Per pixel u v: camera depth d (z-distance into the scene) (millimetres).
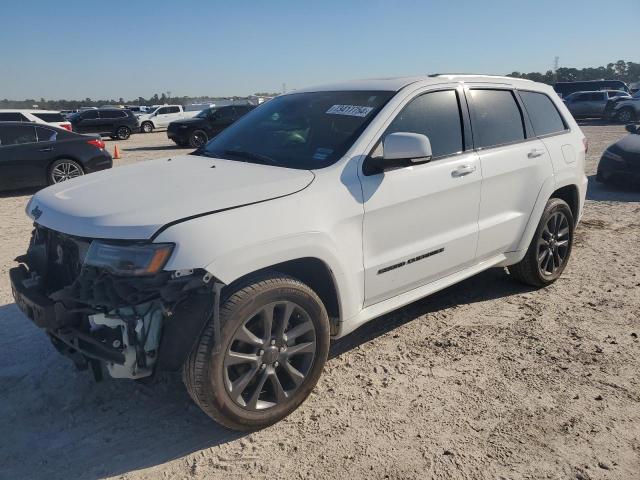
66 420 3195
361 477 2723
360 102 3816
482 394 3402
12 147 10531
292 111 4113
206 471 2779
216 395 2805
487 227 4266
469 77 4379
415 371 3684
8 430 3100
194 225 2684
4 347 4023
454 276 4199
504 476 2713
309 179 3207
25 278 3246
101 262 2676
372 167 3451
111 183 3281
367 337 4188
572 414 3186
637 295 4910
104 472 2781
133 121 29219
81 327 2875
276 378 3051
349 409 3270
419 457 2855
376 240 3482
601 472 2732
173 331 2711
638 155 9234
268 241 2857
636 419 3137
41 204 3211
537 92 5043
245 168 3426
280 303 2975
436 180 3783
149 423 3174
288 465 2812
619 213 8047
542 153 4734
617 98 28203
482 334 4207
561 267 5215
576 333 4191
